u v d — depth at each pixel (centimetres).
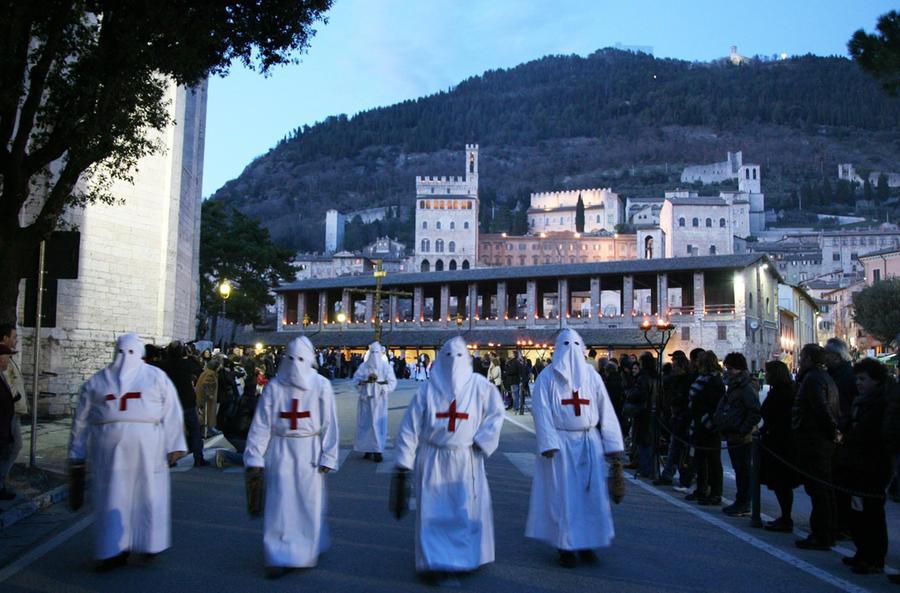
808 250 14475
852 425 737
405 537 795
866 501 700
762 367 5919
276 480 662
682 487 1184
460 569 635
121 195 2269
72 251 1173
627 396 1311
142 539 672
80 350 2114
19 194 1091
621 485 718
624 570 688
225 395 1645
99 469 666
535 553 741
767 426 891
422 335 6631
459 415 650
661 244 13162
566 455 696
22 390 940
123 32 1124
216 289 5425
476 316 6700
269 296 5844
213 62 1268
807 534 863
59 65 1187
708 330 5634
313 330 7369
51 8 1122
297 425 662
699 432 1046
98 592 605
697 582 655
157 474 686
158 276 2394
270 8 1228
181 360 1291
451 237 14300
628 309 6038
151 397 685
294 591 609
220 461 1283
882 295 5725
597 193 19938
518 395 2730
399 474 649
